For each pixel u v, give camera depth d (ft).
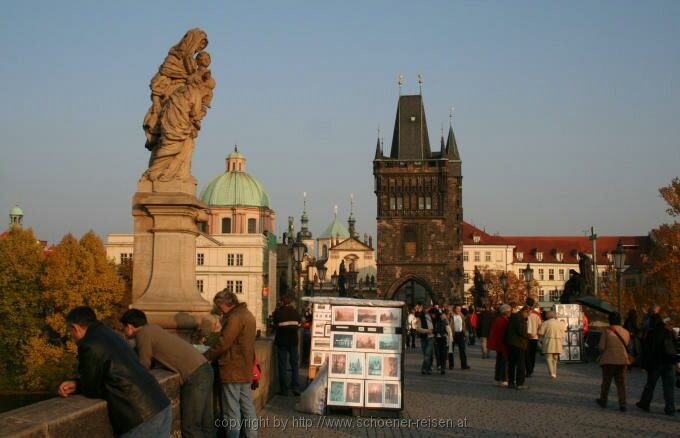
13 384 232.94
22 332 246.88
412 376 94.68
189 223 51.75
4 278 249.14
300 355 100.58
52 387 228.43
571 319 118.21
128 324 34.58
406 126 422.41
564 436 49.83
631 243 567.59
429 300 406.62
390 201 406.82
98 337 24.08
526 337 79.20
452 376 94.84
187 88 52.54
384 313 59.06
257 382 45.80
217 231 496.64
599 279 410.11
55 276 246.06
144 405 23.57
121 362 23.70
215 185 506.89
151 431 23.67
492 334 83.92
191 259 52.29
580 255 151.33
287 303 71.10
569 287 149.28
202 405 34.50
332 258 629.51
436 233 402.11
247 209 498.69
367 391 57.47
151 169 52.13
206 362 35.35
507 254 592.60
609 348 63.41
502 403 66.95
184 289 50.90
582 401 69.21
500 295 488.44
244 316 41.22
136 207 51.34
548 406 65.10
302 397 58.75
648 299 237.04
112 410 23.57
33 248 255.29
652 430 52.70
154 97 53.98
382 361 58.13
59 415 21.61
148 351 33.96
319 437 48.42
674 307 216.13
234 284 404.98
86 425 22.70
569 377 93.86
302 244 149.69
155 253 50.78
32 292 250.57
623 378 63.16
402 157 415.64
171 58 54.03
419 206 405.18
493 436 49.44
